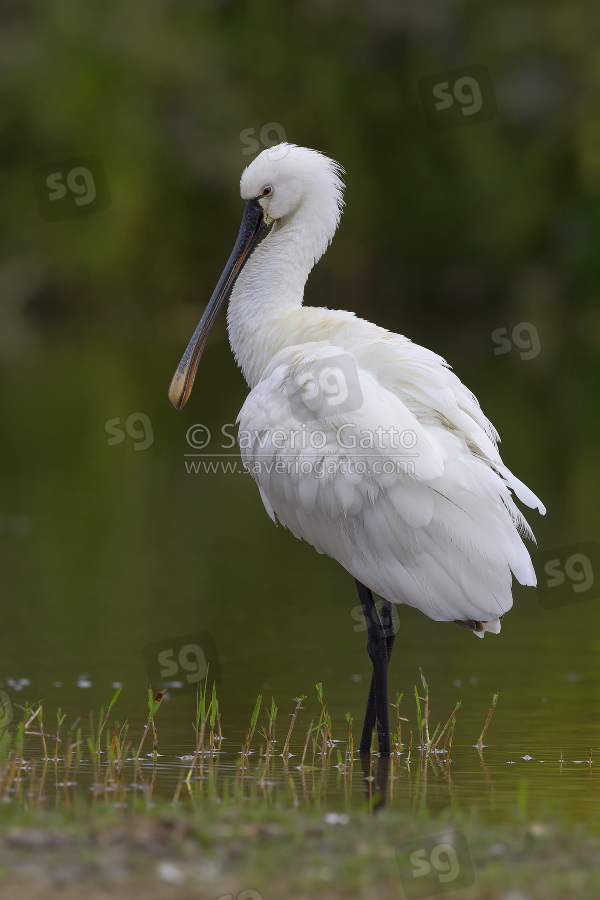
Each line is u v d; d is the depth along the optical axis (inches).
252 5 2240.4
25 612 585.0
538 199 2186.3
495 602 360.2
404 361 382.3
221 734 401.1
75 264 2130.9
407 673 490.6
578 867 251.6
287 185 461.1
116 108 2086.6
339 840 266.1
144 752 376.2
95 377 1519.4
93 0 2107.5
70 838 257.8
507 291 2265.0
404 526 364.8
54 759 363.3
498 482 363.3
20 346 1893.5
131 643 528.4
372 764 367.2
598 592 647.8
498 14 2201.0
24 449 1101.7
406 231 2271.2
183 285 2242.9
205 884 236.5
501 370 1608.0
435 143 2233.0
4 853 248.5
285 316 438.6
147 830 264.4
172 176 2162.9
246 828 268.2
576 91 2150.6
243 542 777.6
